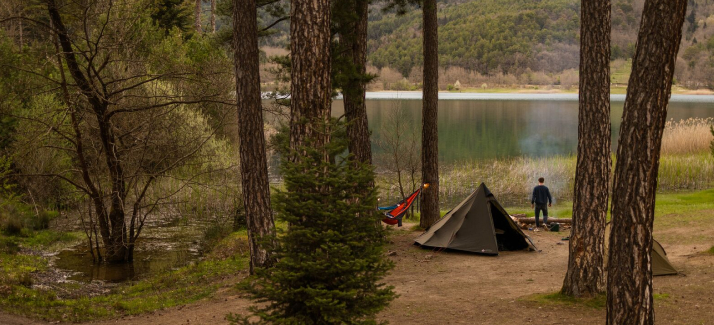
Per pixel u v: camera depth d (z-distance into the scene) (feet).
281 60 51.39
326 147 18.99
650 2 17.33
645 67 17.52
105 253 48.98
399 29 492.13
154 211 65.87
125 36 49.32
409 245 46.73
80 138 47.57
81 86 46.83
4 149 54.54
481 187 45.70
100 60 56.80
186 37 121.39
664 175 82.64
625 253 18.21
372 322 18.22
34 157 58.18
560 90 445.78
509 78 457.27
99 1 45.68
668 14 17.10
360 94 45.39
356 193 18.85
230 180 69.21
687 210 57.62
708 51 416.05
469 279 34.96
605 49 26.12
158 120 54.39
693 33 446.19
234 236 53.42
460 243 43.93
